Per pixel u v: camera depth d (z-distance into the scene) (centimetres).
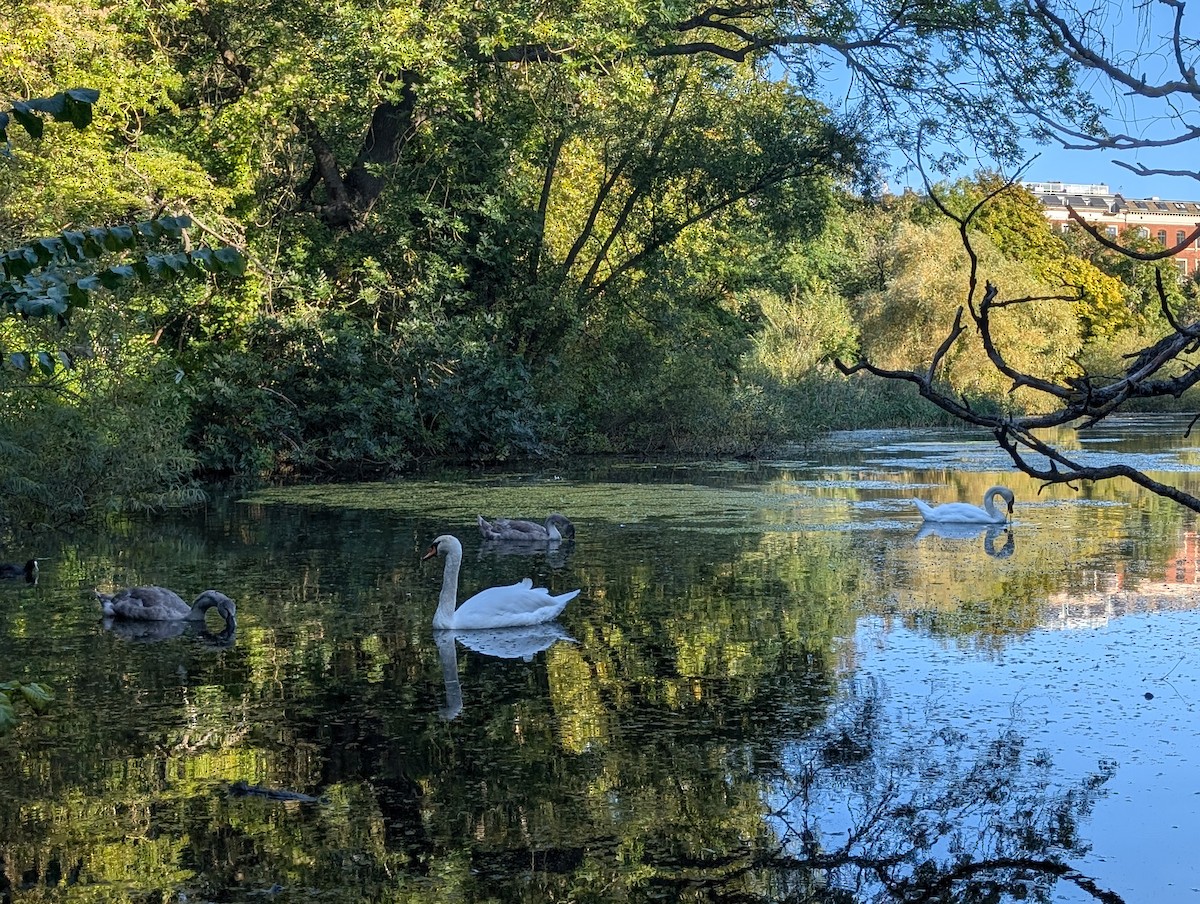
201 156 2478
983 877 554
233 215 2562
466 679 899
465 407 2714
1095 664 921
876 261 5644
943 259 4697
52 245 433
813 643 999
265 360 2647
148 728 778
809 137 2766
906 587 1243
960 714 798
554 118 2709
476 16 2441
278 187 2769
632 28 2447
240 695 857
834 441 3666
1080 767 697
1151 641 993
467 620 1070
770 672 909
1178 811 630
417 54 2319
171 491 1988
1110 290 4800
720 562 1410
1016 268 4706
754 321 4544
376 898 530
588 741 748
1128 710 805
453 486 2270
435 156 2795
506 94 2703
